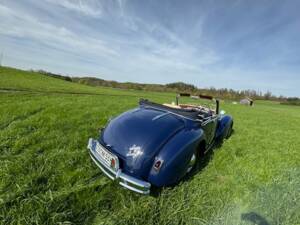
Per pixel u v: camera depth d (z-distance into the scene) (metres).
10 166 3.04
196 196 2.82
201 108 5.14
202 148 3.79
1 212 2.18
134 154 2.74
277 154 5.23
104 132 3.32
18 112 6.36
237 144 5.75
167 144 2.86
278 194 2.95
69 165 3.36
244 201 2.78
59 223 2.14
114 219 2.29
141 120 3.19
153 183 2.73
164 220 2.33
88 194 2.63
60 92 17.61
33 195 2.52
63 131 5.09
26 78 32.09
